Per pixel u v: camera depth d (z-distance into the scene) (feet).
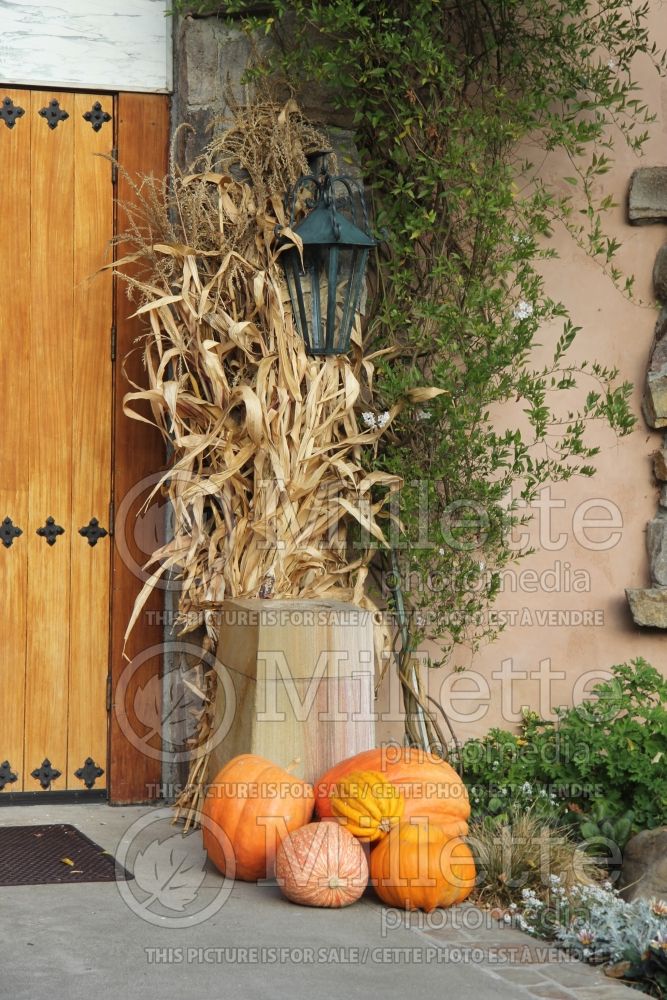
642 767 13.98
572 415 16.55
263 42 16.01
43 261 16.20
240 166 15.79
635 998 9.80
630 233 16.69
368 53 15.42
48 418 16.16
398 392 15.21
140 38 16.51
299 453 14.64
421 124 15.34
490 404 16.38
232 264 15.10
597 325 16.61
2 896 11.67
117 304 16.33
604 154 16.63
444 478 15.62
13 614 15.98
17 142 16.17
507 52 16.01
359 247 14.56
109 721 16.20
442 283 15.89
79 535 16.22
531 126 15.56
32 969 9.67
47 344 16.19
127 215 16.33
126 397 14.48
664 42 16.69
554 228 16.52
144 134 16.51
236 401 14.61
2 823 14.87
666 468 16.31
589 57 16.44
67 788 16.10
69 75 16.26
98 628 16.25
